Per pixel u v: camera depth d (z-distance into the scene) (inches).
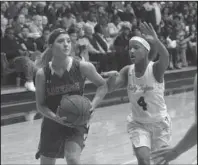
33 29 499.8
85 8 625.6
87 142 311.3
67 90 179.8
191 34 683.4
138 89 195.5
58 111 168.2
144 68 195.0
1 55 469.4
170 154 98.0
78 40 510.9
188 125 357.1
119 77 199.2
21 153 287.9
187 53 684.7
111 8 653.9
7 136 328.8
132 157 277.6
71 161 176.6
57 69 179.0
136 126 199.0
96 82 185.2
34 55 441.1
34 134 335.3
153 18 652.1
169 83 582.2
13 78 482.3
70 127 179.3
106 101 466.9
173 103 458.9
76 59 182.4
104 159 273.4
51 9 559.5
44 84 180.5
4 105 421.1
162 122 196.1
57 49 174.9
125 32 552.4
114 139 319.6
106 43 544.7
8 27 475.5
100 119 384.8
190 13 749.9
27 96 442.9
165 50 188.5
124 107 442.0
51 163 187.5
